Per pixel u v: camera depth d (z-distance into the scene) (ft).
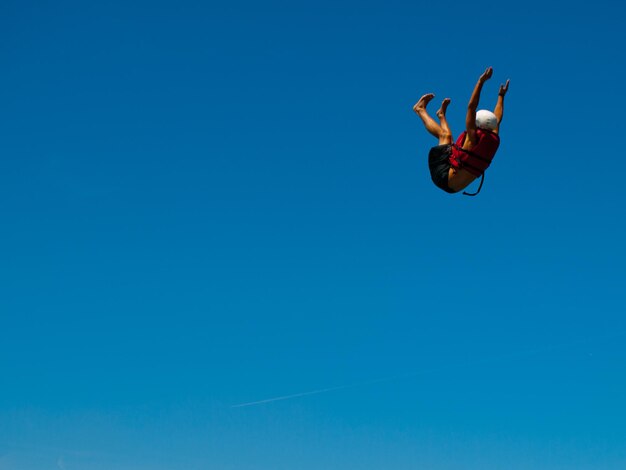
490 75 72.79
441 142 80.79
